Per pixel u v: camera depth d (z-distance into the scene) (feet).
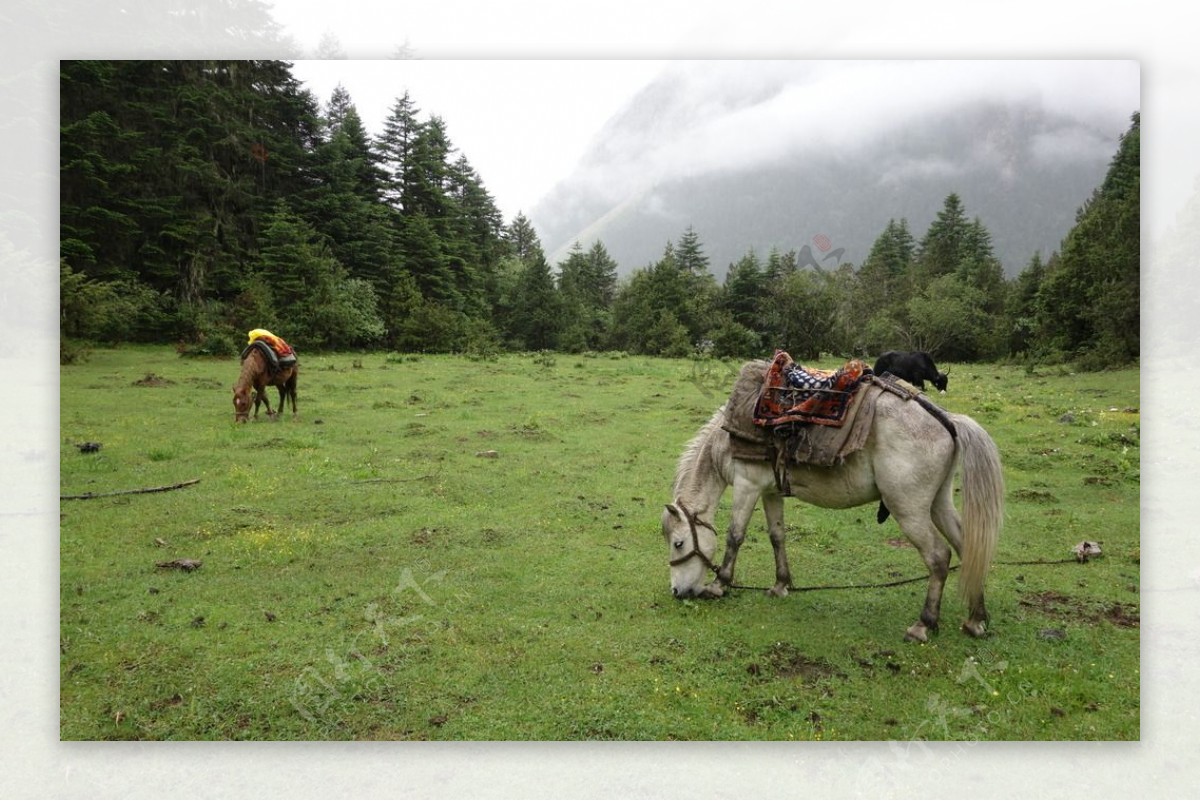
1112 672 13.53
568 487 27.20
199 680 13.32
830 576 18.97
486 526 22.56
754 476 16.69
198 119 86.38
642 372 67.56
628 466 30.58
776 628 15.58
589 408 45.11
